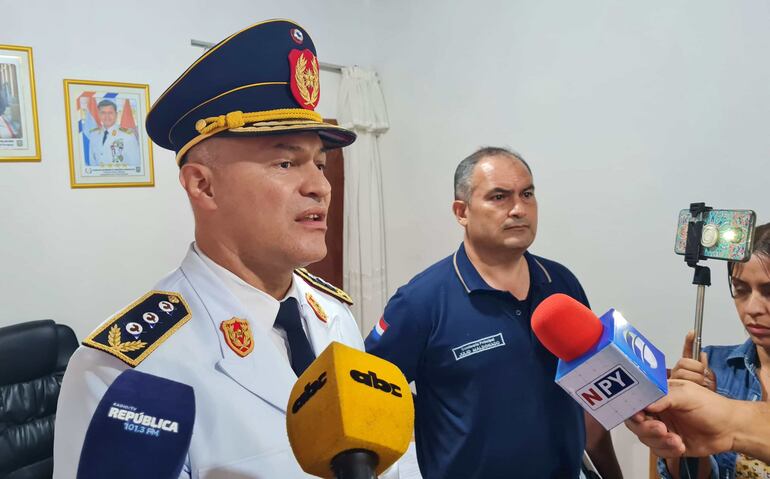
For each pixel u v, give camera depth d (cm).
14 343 197
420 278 139
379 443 49
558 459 126
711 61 172
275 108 79
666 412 74
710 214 84
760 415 70
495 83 252
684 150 181
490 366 124
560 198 225
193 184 79
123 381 51
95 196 257
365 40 336
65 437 67
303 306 91
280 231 76
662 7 184
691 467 97
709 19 171
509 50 243
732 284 101
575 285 141
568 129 220
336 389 50
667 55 183
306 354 84
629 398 70
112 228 262
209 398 72
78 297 255
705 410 70
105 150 258
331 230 326
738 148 167
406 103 309
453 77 276
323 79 324
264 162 75
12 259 239
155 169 272
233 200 76
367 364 56
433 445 133
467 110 269
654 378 68
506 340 125
